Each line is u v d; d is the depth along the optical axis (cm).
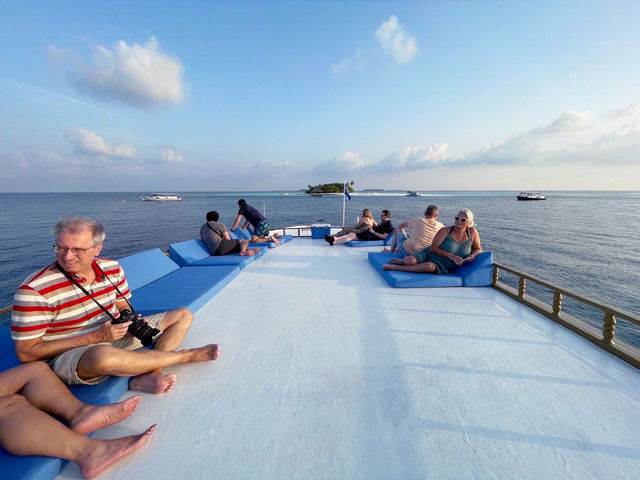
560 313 314
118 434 169
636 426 172
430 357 249
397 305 366
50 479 138
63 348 179
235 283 465
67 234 173
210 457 153
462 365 237
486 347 264
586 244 2828
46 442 139
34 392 155
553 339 278
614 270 1980
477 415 182
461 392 204
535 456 151
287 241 927
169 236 3055
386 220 828
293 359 247
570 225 4244
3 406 141
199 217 4981
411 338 282
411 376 223
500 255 2356
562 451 154
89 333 185
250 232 931
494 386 210
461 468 145
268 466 147
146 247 2489
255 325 313
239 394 203
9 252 2352
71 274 186
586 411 184
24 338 169
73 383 179
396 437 165
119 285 221
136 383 206
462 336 285
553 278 1825
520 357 247
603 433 167
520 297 370
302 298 394
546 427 171
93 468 140
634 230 3825
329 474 142
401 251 554
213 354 241
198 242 629
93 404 170
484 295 399
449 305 364
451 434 167
